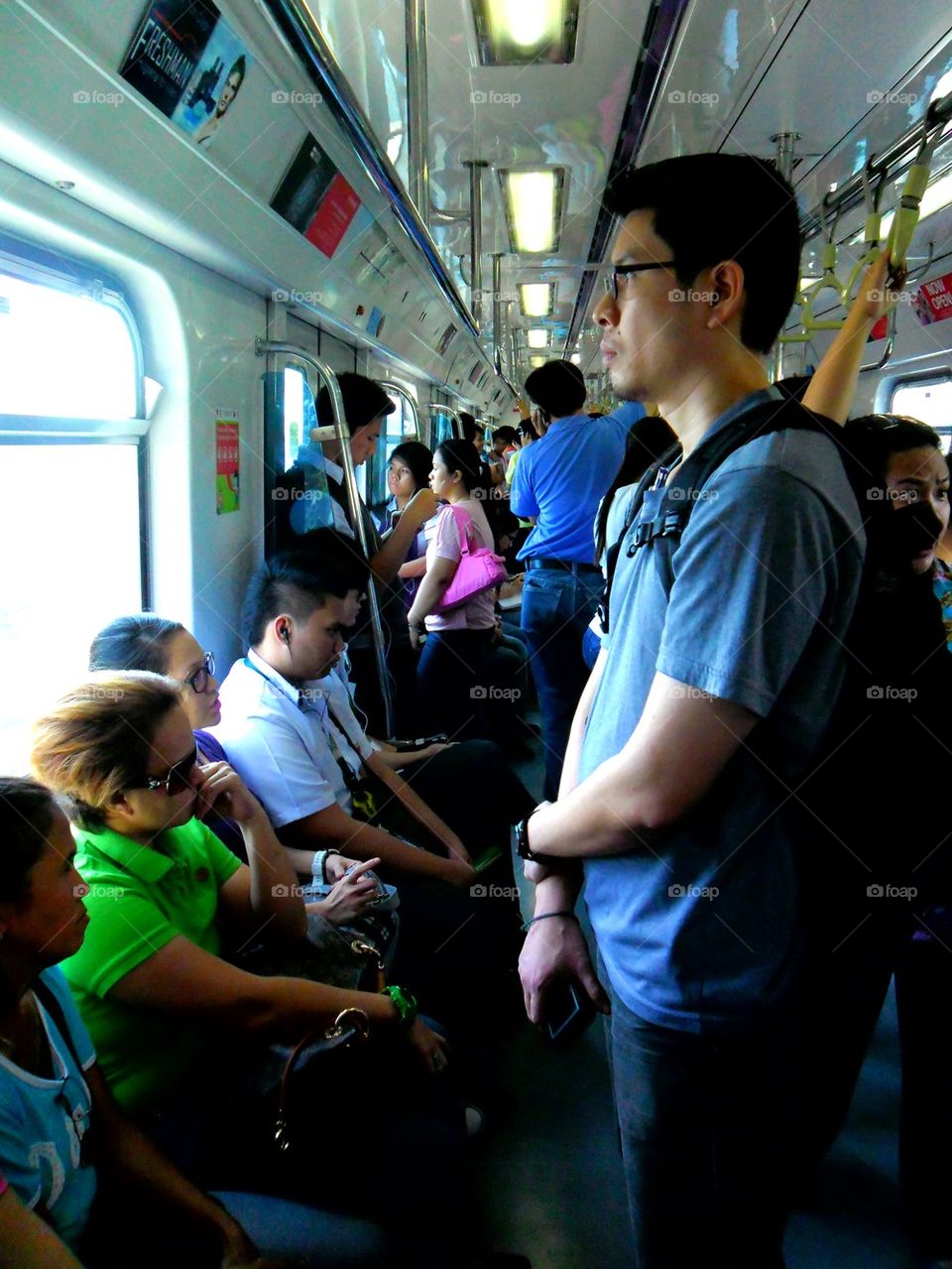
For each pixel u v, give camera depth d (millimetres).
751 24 2582
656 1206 1173
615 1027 1181
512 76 3109
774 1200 1165
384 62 2869
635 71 3070
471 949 2367
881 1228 1817
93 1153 1313
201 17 1684
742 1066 1076
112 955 1457
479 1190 1941
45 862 1132
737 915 1037
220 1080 1513
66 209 1763
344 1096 1472
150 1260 1272
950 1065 1619
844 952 1094
